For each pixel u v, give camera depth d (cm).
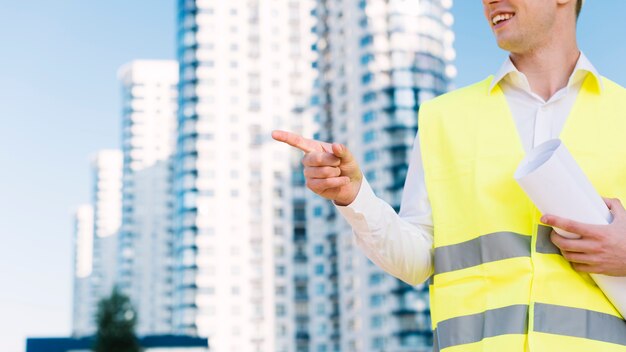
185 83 6869
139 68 8825
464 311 157
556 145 148
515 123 166
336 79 5947
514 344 146
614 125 160
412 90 5647
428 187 171
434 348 166
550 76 169
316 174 152
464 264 160
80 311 9212
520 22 166
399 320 5231
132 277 8294
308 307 6116
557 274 149
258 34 6888
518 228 155
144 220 8488
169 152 8706
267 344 6216
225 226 6556
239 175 6669
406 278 170
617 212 145
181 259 6612
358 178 157
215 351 6297
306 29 6938
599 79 163
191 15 6925
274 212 6506
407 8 5766
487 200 159
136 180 8581
